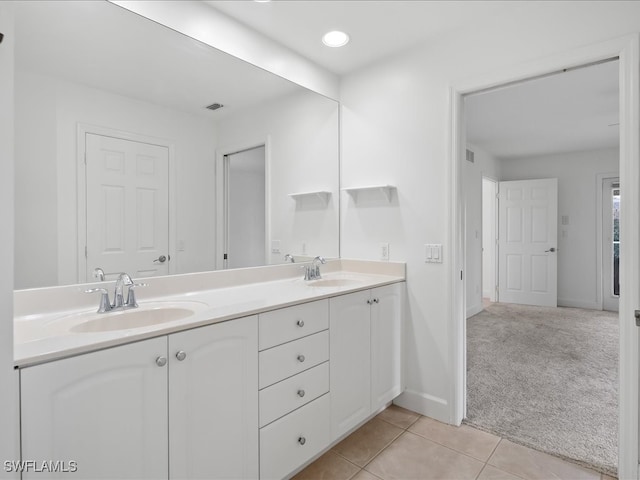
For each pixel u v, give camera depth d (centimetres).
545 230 542
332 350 184
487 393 257
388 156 247
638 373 159
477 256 508
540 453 188
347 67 260
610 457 183
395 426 217
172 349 121
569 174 547
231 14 198
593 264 531
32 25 139
